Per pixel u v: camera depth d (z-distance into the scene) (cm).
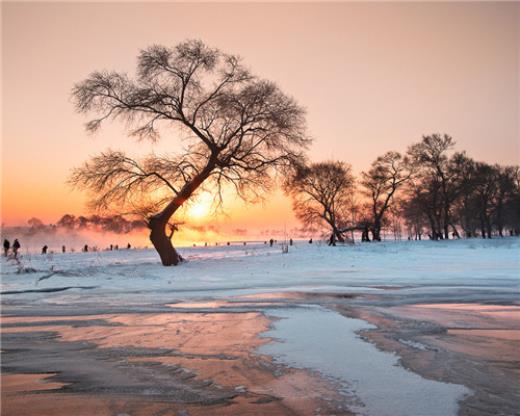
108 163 2802
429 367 655
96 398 555
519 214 8138
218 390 575
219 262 2856
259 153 2919
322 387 577
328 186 5866
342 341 820
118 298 1516
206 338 869
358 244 5234
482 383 585
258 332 913
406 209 7375
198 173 2948
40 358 745
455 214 8794
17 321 1091
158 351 777
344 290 1633
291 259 3039
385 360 693
